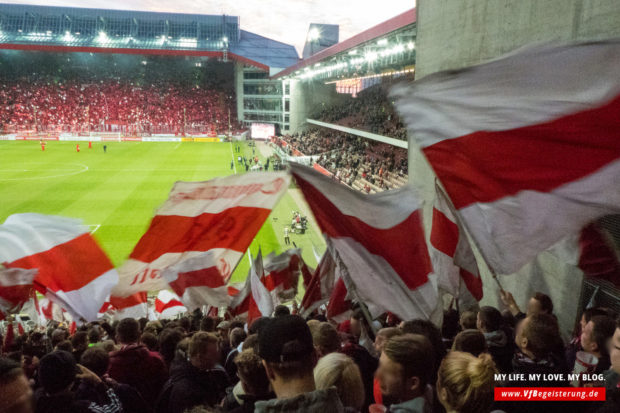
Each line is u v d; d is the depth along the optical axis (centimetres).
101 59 9200
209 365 350
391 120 4044
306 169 360
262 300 643
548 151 278
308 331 199
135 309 682
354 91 6178
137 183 3756
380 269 359
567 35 688
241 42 10038
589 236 382
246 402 260
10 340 588
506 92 290
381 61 4112
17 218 532
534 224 283
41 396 290
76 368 305
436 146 310
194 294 542
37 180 3784
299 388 192
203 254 535
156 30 9756
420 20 1275
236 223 529
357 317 469
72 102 8069
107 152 5644
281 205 3173
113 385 341
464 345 317
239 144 6962
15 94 7938
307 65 5162
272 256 981
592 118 266
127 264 532
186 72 9394
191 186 511
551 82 277
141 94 8612
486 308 391
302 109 7338
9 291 488
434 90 310
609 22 600
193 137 7212
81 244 534
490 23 916
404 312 356
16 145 6112
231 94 9119
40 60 8956
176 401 334
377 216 373
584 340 345
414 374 228
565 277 731
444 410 300
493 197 295
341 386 247
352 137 5162
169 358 517
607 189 263
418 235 377
